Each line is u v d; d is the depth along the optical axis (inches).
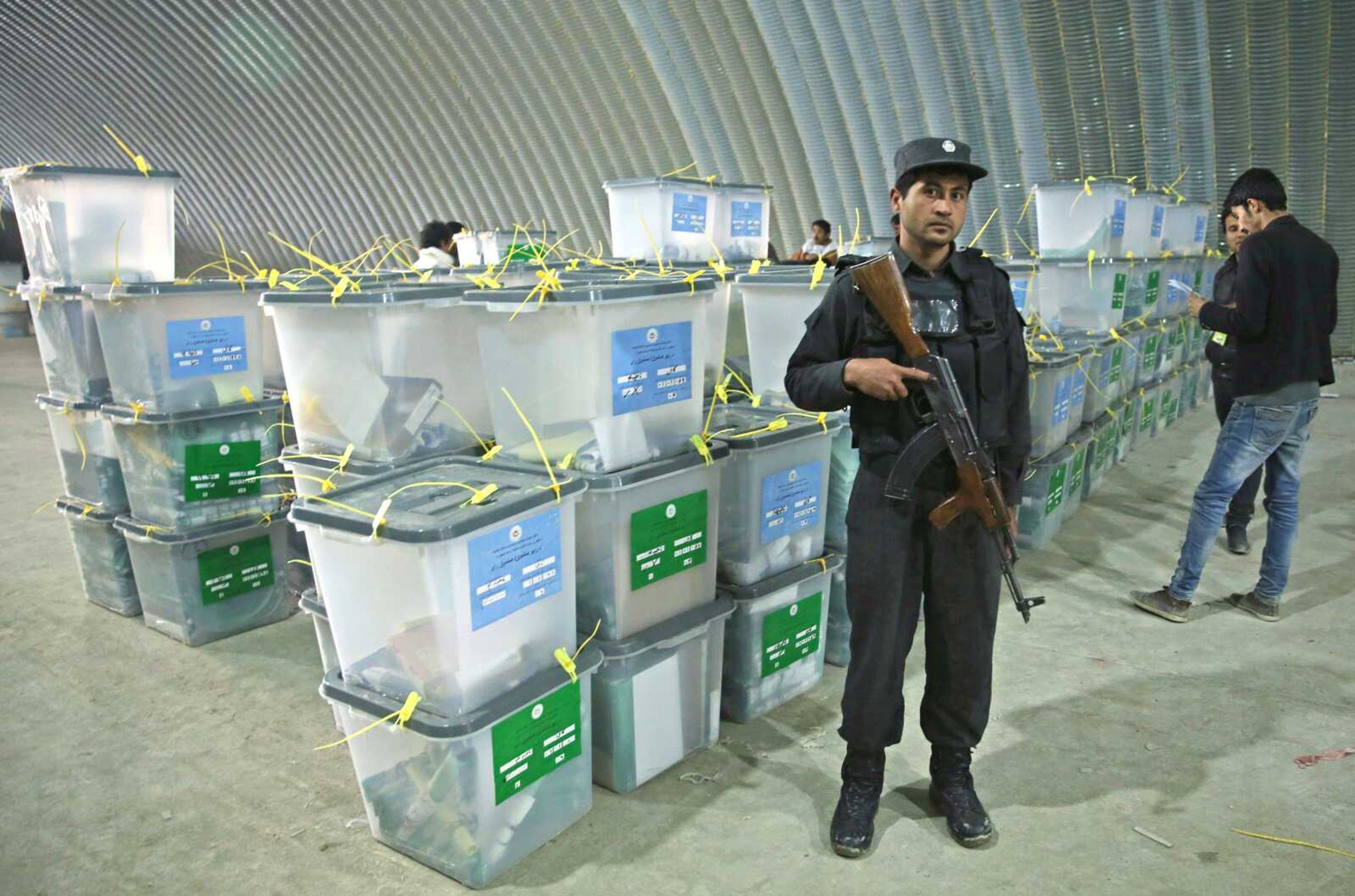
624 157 405.1
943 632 88.0
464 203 476.4
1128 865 89.0
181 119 555.2
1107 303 195.8
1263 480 194.5
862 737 88.7
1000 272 85.6
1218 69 287.0
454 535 76.7
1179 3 274.4
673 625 100.7
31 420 312.8
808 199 365.1
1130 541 177.3
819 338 85.7
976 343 82.4
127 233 138.4
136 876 90.6
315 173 528.4
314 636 146.1
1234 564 165.2
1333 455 231.8
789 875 88.7
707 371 125.2
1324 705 117.3
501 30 397.4
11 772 108.3
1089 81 294.2
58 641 143.3
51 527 198.1
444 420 111.3
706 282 96.9
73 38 534.9
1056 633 139.2
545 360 92.5
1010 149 316.5
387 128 478.9
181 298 130.2
